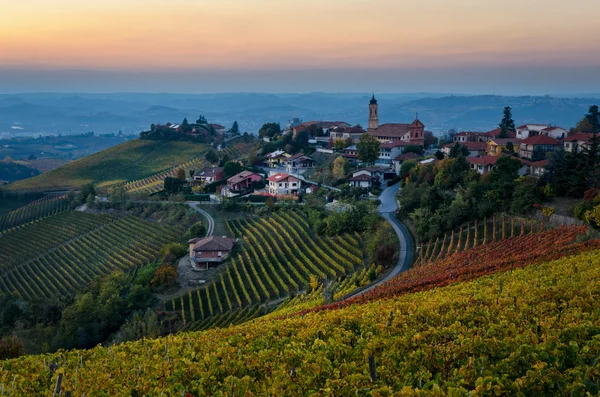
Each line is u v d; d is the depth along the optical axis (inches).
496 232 2780.5
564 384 864.3
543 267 1856.5
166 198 5723.4
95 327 3036.4
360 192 4603.8
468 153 4938.5
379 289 2218.3
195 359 1338.6
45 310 3427.7
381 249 2842.0
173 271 3592.5
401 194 4013.3
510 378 942.4
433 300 1545.3
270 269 3442.4
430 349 1073.5
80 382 1205.1
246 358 1216.2
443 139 6919.3
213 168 6466.5
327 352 1178.6
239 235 4313.5
